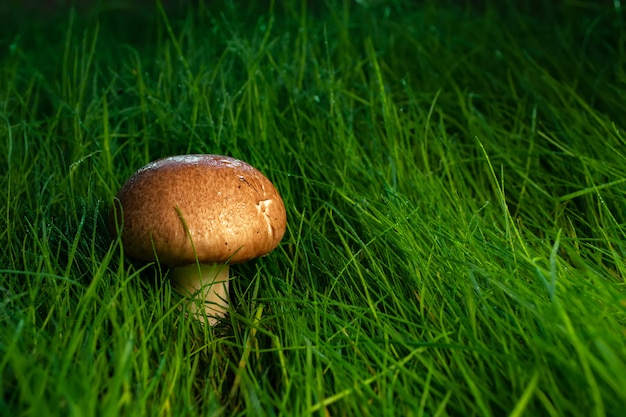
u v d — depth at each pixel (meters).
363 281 0.23
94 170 0.30
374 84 0.38
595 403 0.16
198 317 0.23
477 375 0.19
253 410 0.18
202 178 0.22
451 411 0.18
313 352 0.20
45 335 0.20
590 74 0.40
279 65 0.39
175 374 0.19
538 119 0.36
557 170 0.32
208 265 0.23
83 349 0.19
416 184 0.29
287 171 0.31
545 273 0.21
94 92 0.37
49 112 0.40
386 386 0.19
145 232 0.21
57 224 0.27
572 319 0.19
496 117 0.37
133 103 0.39
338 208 0.29
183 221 0.21
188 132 0.33
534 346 0.18
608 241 0.24
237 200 0.22
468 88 0.40
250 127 0.34
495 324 0.21
